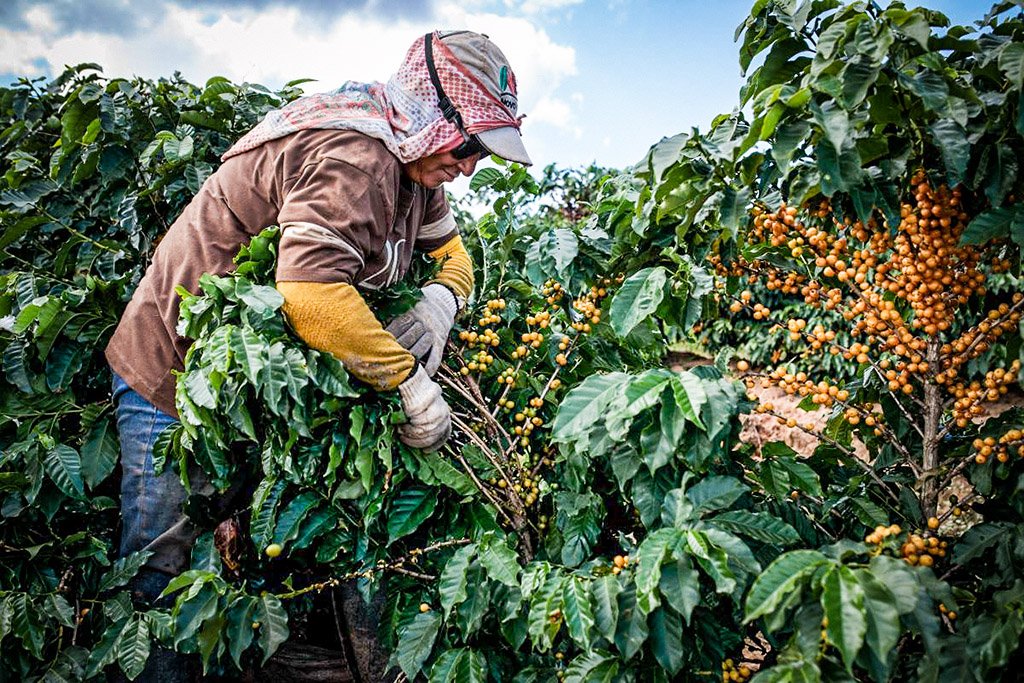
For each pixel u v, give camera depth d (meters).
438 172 1.65
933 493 1.46
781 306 5.94
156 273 1.64
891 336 1.44
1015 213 1.26
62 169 2.35
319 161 1.47
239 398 1.42
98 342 1.92
